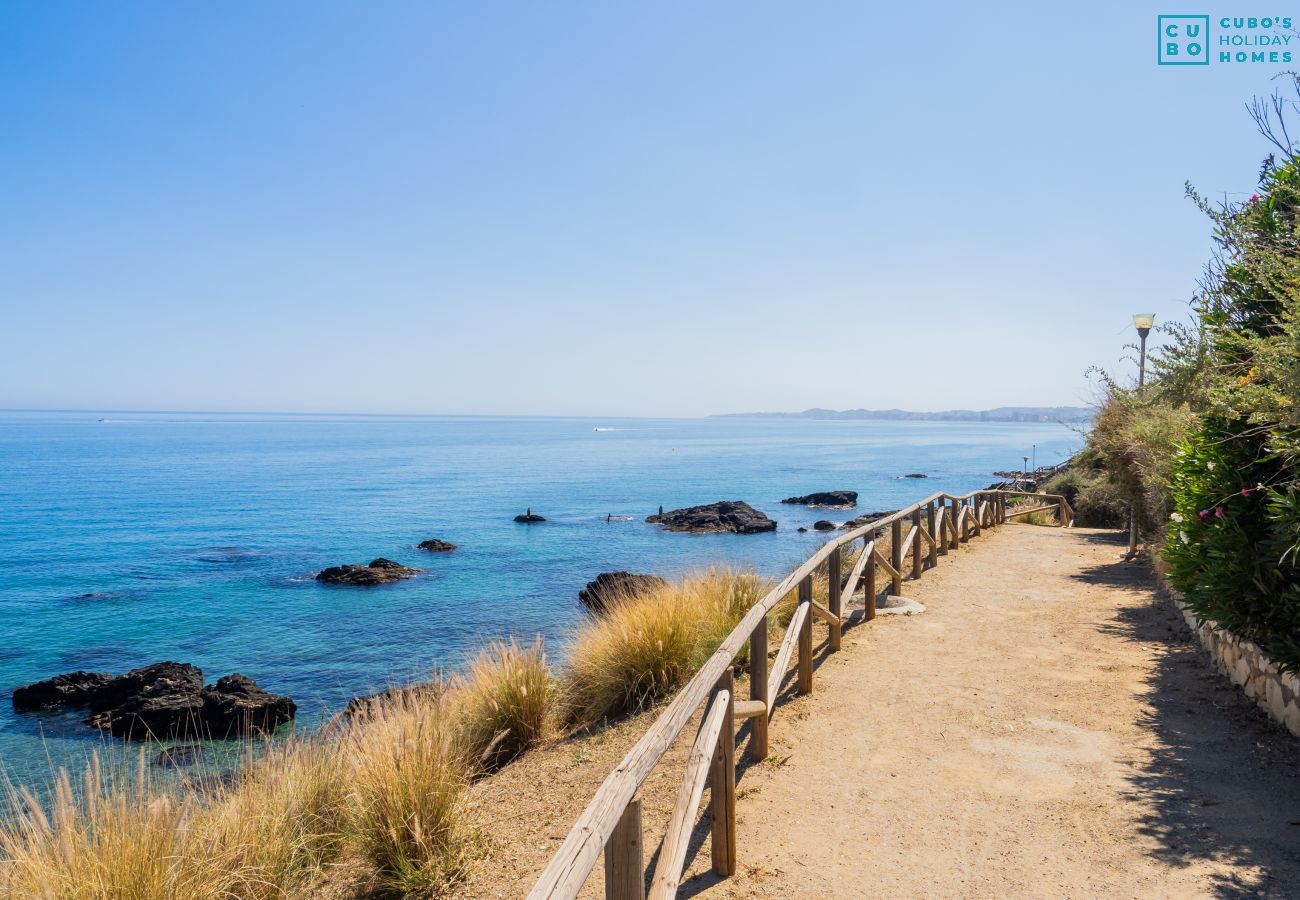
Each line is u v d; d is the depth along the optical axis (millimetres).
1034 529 18281
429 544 35094
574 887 1911
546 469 99250
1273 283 5293
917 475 86250
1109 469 13328
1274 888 3350
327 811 5051
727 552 34312
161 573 29891
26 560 33219
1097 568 12031
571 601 23484
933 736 5406
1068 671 6730
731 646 3920
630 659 7125
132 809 4047
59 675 15703
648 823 4578
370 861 4645
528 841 4750
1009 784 4602
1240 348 6125
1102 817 4121
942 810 4324
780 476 86938
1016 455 134250
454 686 7613
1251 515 5293
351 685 15773
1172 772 4605
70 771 11109
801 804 4512
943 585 10789
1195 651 7035
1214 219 6676
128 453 135625
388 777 4648
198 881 3943
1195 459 6199
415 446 171250
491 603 23406
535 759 6352
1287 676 5012
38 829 3832
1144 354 12906
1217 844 3752
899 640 7941
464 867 4461
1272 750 4777
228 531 42719
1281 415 4555
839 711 5996
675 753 5723
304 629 20625
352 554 34406
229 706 13172
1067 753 5000
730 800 3818
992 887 3537
